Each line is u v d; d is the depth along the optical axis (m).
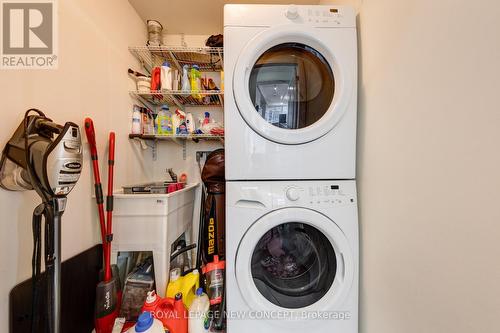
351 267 0.90
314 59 0.98
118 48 1.39
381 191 0.81
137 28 1.63
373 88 0.86
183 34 1.90
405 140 0.68
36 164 0.68
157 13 1.65
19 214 0.79
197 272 1.17
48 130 0.74
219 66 1.81
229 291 0.89
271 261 0.99
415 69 0.64
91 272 1.11
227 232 0.90
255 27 0.89
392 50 0.74
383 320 0.78
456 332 0.51
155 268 1.14
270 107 0.99
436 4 0.56
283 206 0.89
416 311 0.63
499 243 0.43
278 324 0.88
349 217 0.91
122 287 1.25
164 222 1.15
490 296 0.44
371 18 0.86
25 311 0.78
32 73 0.86
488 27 0.44
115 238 1.16
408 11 0.66
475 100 0.47
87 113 1.12
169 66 1.59
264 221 0.88
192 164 1.90
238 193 0.90
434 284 0.57
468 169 0.48
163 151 1.89
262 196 0.90
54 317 0.69
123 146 1.44
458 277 0.51
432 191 0.58
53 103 0.93
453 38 0.51
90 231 1.12
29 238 0.82
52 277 0.69
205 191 1.42
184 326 0.99
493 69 0.43
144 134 1.56
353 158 0.94
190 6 1.58
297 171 0.92
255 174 0.91
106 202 1.15
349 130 0.93
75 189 1.03
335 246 0.90
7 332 0.74
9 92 0.78
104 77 1.25
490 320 0.44
